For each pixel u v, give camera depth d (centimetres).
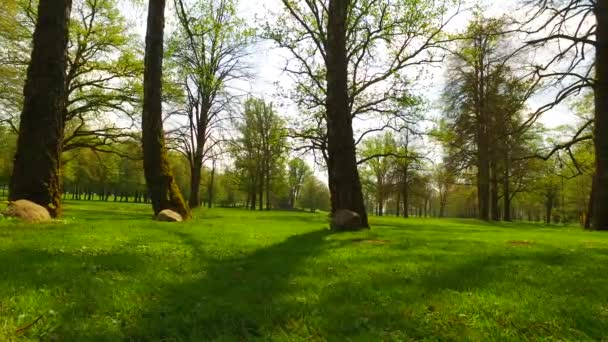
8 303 416
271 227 1617
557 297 504
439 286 553
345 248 934
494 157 3316
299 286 543
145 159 1636
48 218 1164
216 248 888
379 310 436
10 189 1216
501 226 2748
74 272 557
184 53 2811
